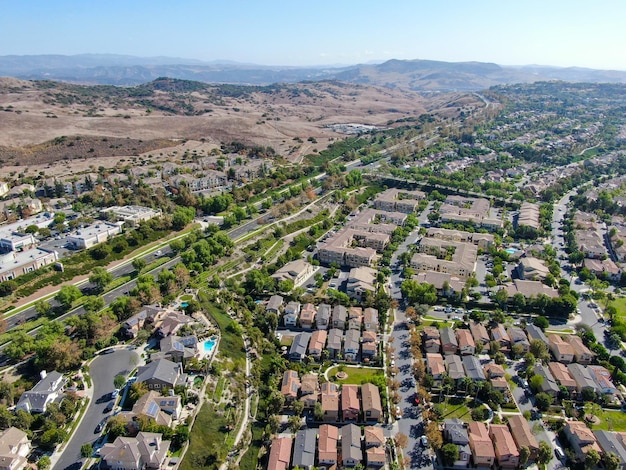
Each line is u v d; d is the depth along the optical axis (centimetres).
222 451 16300
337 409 18150
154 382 18075
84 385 18788
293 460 16038
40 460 14938
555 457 16650
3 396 17312
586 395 19212
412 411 18612
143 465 15038
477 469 16138
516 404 19112
